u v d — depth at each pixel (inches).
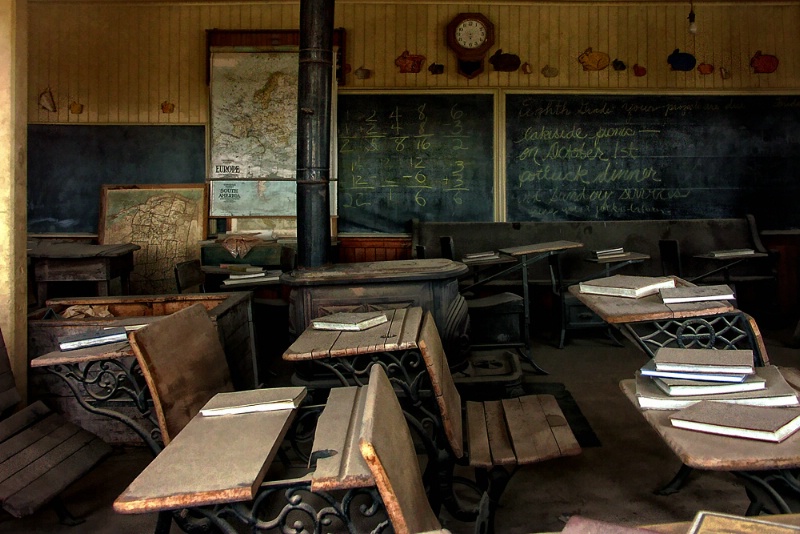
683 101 247.3
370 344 83.8
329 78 143.6
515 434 85.4
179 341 81.5
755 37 246.5
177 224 242.8
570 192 249.0
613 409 144.2
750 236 239.9
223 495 49.2
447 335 135.9
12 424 97.7
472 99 246.5
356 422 62.2
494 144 247.4
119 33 245.4
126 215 243.4
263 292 242.1
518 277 238.4
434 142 247.3
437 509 83.6
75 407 122.3
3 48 119.0
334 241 240.1
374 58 245.6
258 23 245.0
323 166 143.6
